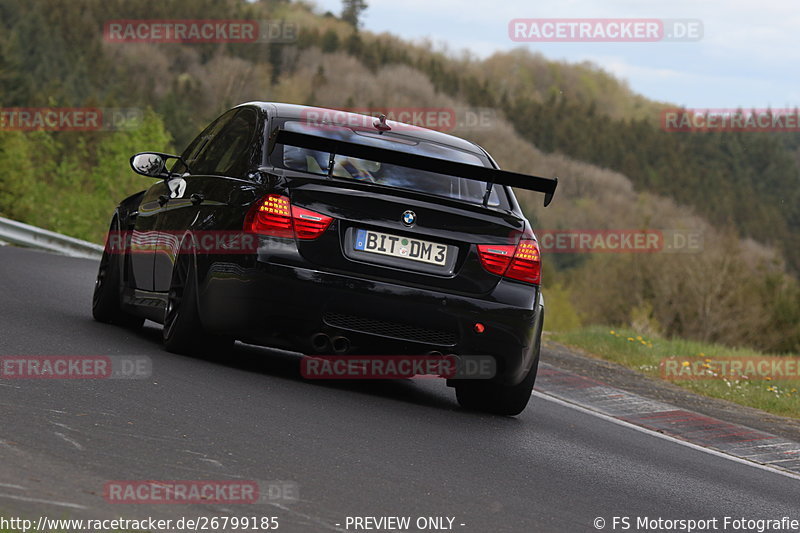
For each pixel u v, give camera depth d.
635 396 33.62
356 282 22.55
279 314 22.58
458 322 23.00
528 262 23.80
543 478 18.59
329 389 23.95
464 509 15.32
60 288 38.84
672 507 18.16
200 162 26.95
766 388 41.22
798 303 197.00
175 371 22.67
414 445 19.38
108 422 17.08
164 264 26.22
